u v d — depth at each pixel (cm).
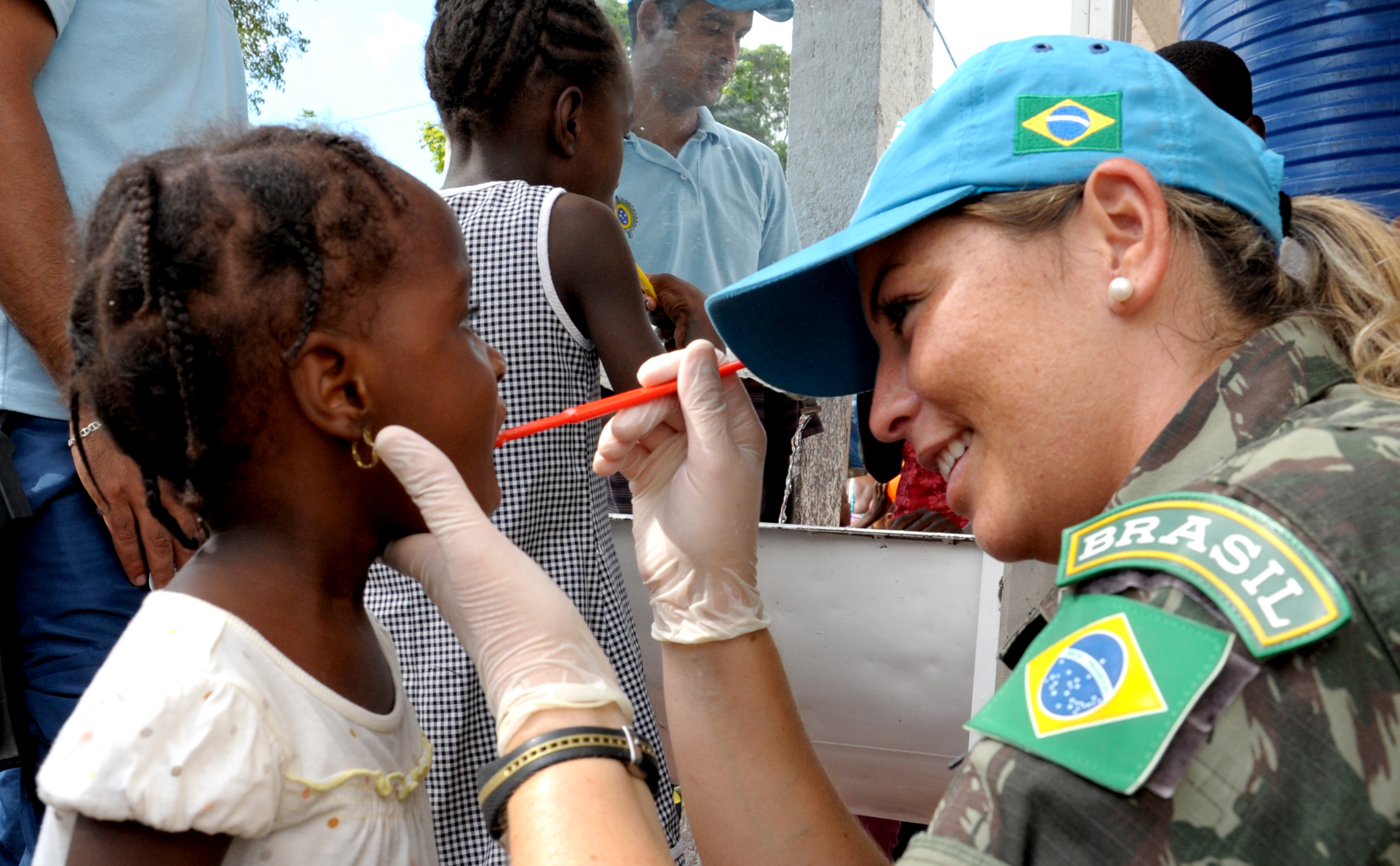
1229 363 90
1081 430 96
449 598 101
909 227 102
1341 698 68
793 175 312
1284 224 108
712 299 119
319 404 93
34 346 150
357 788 95
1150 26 459
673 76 283
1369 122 333
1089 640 77
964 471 105
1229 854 67
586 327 154
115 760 83
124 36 168
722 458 124
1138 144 97
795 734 125
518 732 88
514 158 172
